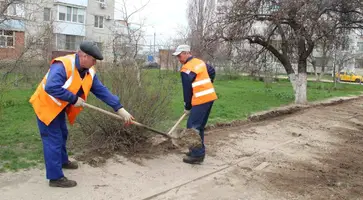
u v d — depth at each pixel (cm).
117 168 548
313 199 499
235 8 1473
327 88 2823
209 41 1567
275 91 2155
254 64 1847
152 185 501
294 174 598
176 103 1248
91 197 445
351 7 1505
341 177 600
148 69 746
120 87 636
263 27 1877
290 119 1138
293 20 1427
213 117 1045
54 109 438
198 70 567
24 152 584
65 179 465
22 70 1403
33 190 447
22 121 853
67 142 614
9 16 1436
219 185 523
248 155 685
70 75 438
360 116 1355
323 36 1506
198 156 600
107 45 1246
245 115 1132
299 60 1584
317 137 902
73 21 3844
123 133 631
